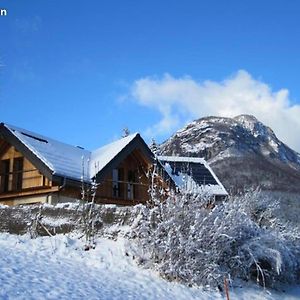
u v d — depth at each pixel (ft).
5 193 70.74
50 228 51.03
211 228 46.26
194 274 43.91
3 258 40.06
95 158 77.77
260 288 46.73
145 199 78.48
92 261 44.52
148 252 46.52
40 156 66.08
